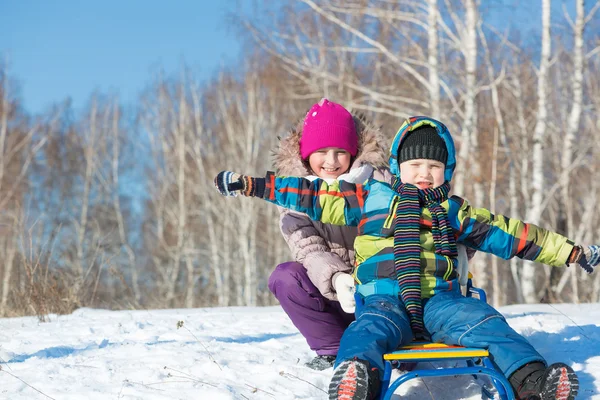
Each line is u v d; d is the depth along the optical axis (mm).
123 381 3566
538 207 16250
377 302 3207
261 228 31078
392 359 2840
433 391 3318
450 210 3461
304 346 4531
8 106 34750
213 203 31484
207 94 34188
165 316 6789
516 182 21844
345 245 3900
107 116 38938
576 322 5023
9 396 3402
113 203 37719
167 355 4160
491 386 3238
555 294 16594
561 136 21203
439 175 3613
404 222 3373
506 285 22250
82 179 37875
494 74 19766
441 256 3393
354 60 22031
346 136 4105
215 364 3812
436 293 3312
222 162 32125
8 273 9039
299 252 3809
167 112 35531
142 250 37125
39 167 37344
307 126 4152
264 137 30609
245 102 31156
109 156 38719
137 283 33125
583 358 3746
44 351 4516
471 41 16641
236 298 31516
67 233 33750
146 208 38406
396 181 3555
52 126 36375
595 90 20578
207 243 33312
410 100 18359
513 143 19953
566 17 18172
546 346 4074
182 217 30812
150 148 38469
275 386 3492
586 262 3391
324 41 21734
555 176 21703
